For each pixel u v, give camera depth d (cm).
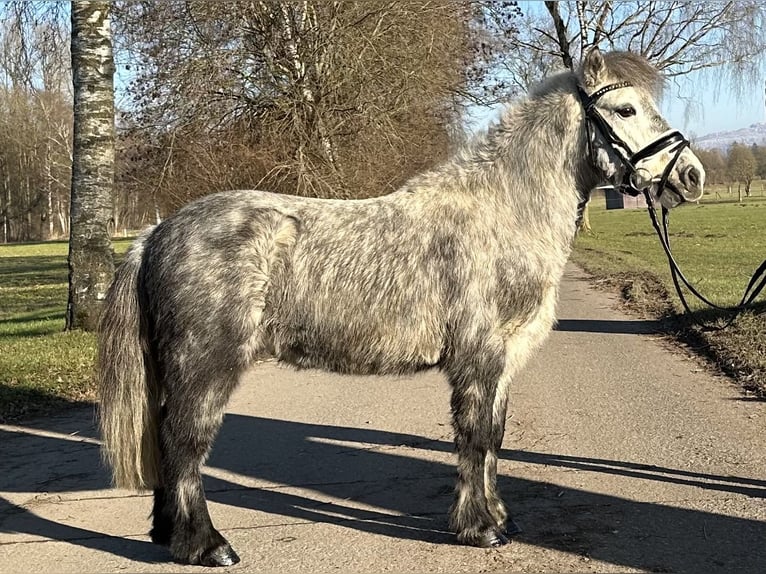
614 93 468
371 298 438
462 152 484
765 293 1295
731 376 820
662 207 486
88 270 1124
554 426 669
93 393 848
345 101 1498
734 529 448
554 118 472
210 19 1439
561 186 468
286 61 1466
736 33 2683
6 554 445
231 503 521
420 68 1542
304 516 496
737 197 7956
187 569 421
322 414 751
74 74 1094
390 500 521
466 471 442
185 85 1429
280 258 438
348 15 1481
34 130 5275
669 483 525
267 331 443
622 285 1695
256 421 732
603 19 2722
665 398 743
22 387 821
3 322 1433
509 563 417
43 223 6994
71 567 426
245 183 1398
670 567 404
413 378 912
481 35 1777
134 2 1392
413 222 450
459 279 440
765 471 540
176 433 419
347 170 1467
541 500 505
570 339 1096
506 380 459
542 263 457
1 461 625
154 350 435
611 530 454
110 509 518
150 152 1452
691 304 1230
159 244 434
